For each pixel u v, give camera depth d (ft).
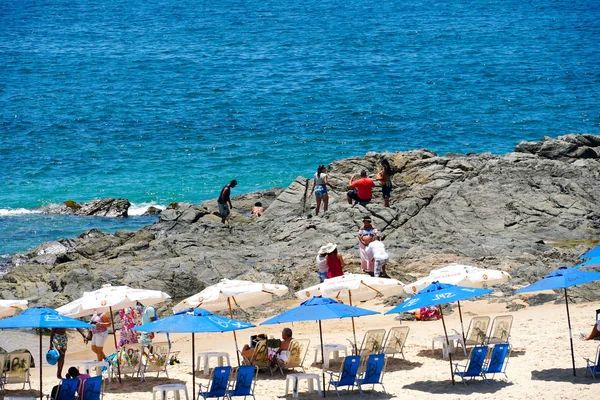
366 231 172.76
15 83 538.47
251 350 122.11
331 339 140.05
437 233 212.43
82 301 121.70
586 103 472.03
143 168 336.90
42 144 375.86
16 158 351.25
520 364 119.24
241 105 466.29
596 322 128.47
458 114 444.14
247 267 189.88
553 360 119.75
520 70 579.07
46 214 275.59
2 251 229.45
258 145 376.07
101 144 376.89
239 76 560.20
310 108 458.91
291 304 165.78
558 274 109.60
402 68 589.73
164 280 175.63
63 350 124.57
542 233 212.84
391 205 236.63
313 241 208.03
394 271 175.42
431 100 481.46
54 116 435.53
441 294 109.40
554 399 103.09
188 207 246.88
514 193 227.81
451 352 127.24
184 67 597.52
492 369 111.24
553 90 509.76
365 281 125.18
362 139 389.60
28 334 154.81
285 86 524.93
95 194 300.20
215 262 190.39
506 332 124.47
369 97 489.26
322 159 353.10
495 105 467.52
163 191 304.91
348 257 186.39
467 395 107.14
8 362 116.78
